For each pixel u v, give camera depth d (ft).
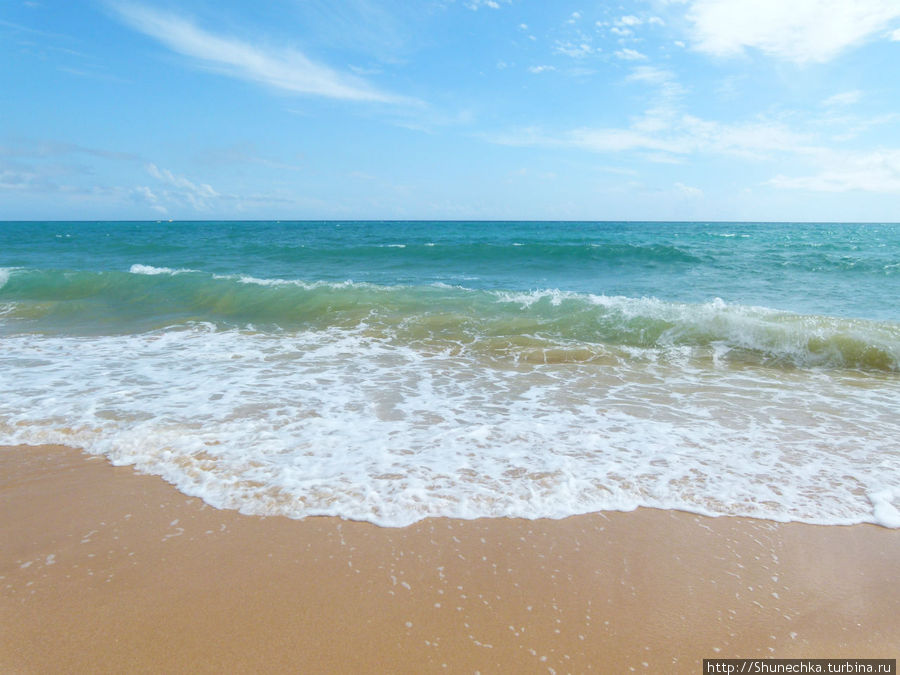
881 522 10.02
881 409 16.44
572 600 7.98
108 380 18.60
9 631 7.20
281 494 10.81
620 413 15.94
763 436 14.14
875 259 62.95
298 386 18.28
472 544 9.33
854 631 7.39
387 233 162.50
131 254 76.33
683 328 25.17
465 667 6.71
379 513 10.19
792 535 9.66
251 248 81.00
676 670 6.72
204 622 7.42
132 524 9.81
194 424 14.43
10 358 21.72
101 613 7.57
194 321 29.96
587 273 56.90
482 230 196.85
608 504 10.63
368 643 7.09
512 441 13.62
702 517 10.23
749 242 104.88
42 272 42.45
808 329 23.40
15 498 10.74
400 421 14.98
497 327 27.43
